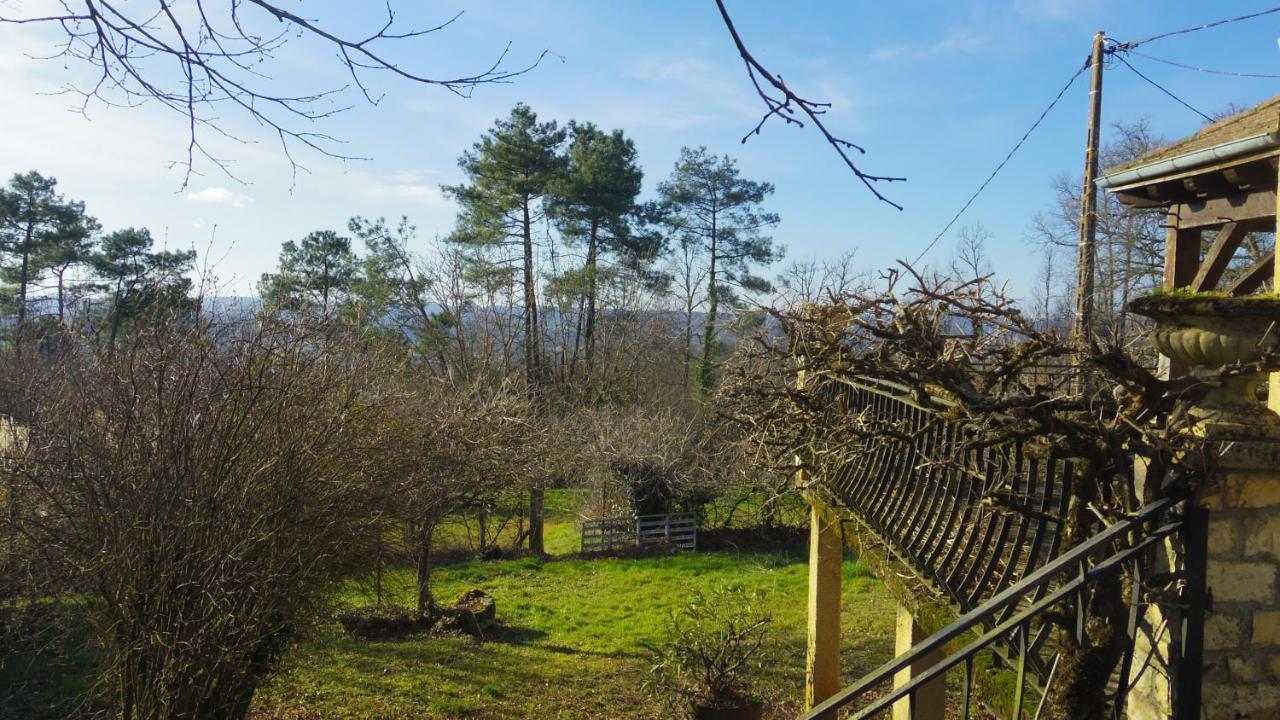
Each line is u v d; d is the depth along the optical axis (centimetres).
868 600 1296
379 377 859
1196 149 528
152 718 605
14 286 2241
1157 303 238
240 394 639
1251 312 219
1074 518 274
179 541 602
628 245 2583
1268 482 236
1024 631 261
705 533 1967
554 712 906
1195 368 242
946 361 294
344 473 725
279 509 641
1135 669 255
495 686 980
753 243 2714
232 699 688
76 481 601
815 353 389
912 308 331
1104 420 261
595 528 1898
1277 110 490
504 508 2006
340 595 847
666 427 2000
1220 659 235
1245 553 235
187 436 618
